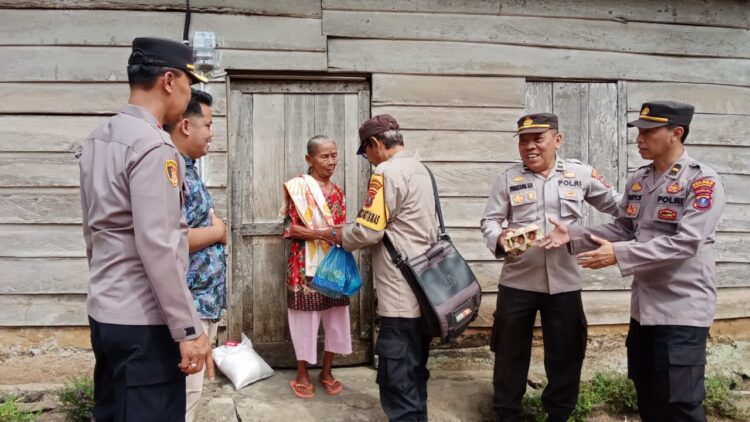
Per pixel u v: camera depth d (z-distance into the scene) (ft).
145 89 6.36
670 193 8.44
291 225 10.89
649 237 8.66
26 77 11.50
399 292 9.30
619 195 10.12
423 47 12.50
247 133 12.20
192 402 8.36
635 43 13.17
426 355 10.05
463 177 12.63
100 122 11.66
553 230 9.16
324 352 11.30
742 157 13.57
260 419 10.12
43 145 11.53
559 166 10.08
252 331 12.23
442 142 12.57
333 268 10.39
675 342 8.34
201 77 6.81
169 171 5.99
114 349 5.95
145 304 6.03
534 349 12.90
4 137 11.45
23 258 11.48
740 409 11.34
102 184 5.98
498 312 10.32
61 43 11.57
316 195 11.00
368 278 12.57
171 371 6.18
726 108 13.50
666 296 8.49
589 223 13.21
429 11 12.52
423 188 9.52
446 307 9.02
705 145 13.42
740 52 13.57
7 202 11.44
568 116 13.06
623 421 11.07
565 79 13.01
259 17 12.00
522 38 12.79
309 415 10.28
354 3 12.29
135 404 5.95
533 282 9.90
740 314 13.53
